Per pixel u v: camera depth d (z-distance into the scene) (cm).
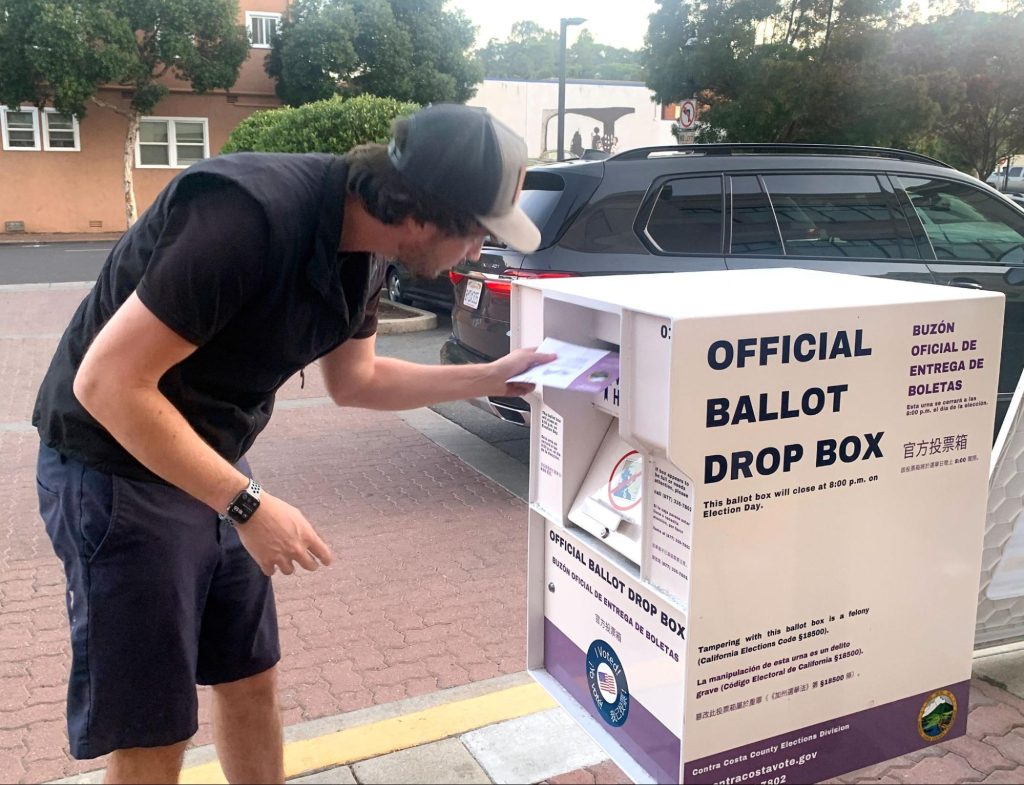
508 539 439
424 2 2512
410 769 259
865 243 526
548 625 258
